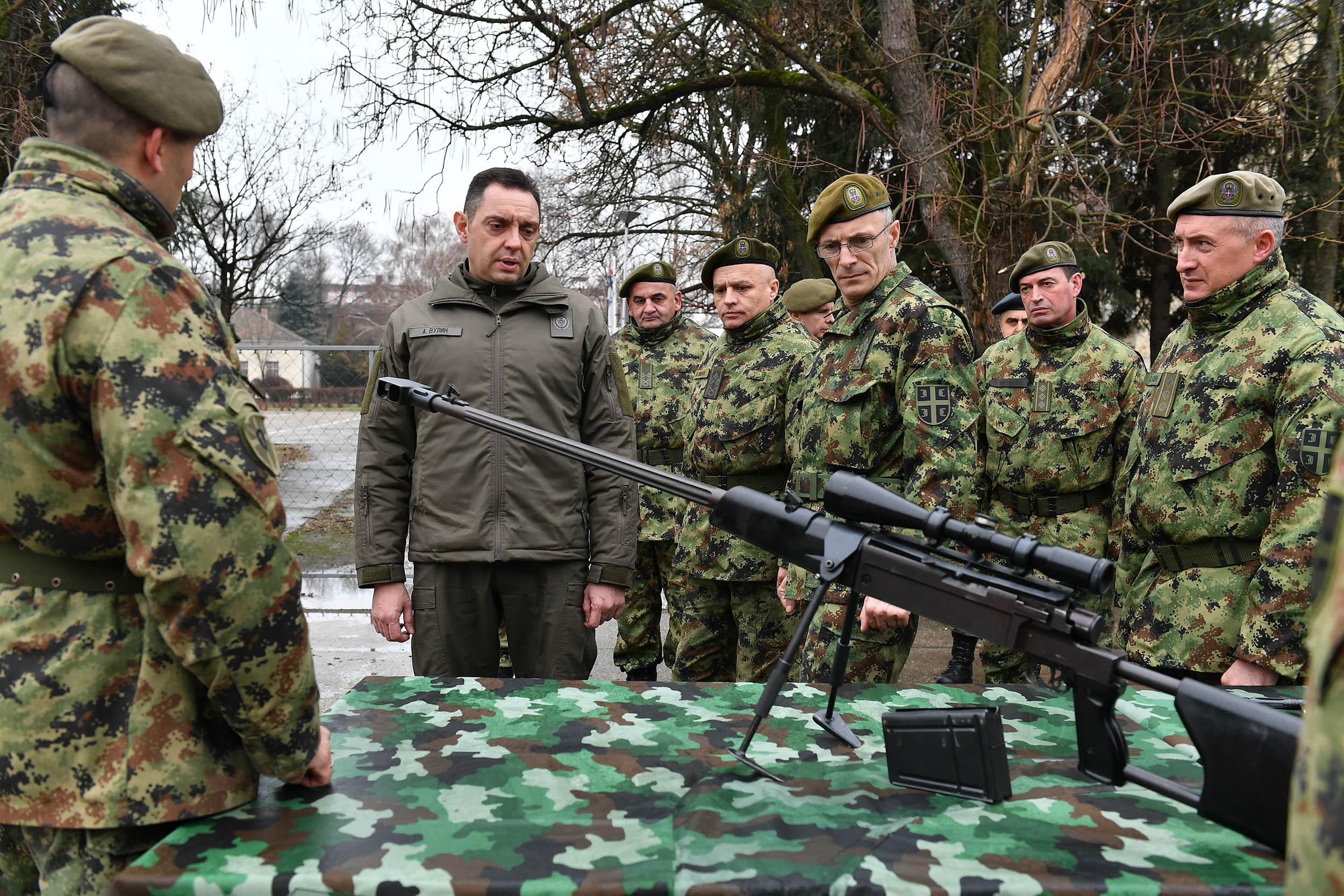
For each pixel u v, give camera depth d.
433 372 2.93
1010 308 4.91
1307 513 2.41
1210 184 2.66
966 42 8.74
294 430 7.30
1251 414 2.58
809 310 5.41
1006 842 1.42
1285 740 1.28
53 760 1.40
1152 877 1.31
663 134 9.74
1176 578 2.72
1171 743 1.82
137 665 1.44
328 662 4.88
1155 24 7.59
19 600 1.44
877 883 1.29
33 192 1.44
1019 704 2.05
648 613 4.86
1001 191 7.03
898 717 1.63
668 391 4.96
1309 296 2.63
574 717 1.95
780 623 3.83
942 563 1.64
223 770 1.49
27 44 7.04
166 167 1.55
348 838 1.41
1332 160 7.25
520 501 2.91
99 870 1.43
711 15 9.12
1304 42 7.67
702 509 4.00
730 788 1.60
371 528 3.01
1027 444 4.12
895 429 3.00
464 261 3.09
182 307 1.41
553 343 2.97
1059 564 1.47
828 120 9.98
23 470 1.38
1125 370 4.02
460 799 1.55
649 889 1.28
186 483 1.34
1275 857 1.38
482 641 3.00
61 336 1.34
